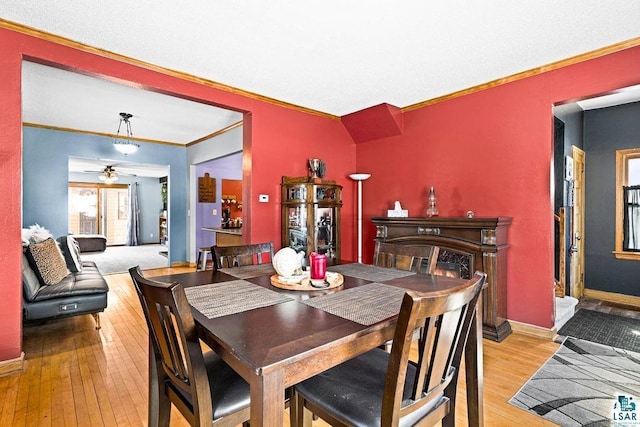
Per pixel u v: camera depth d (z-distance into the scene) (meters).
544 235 2.81
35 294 2.73
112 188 10.84
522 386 2.08
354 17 2.11
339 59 2.69
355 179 4.16
